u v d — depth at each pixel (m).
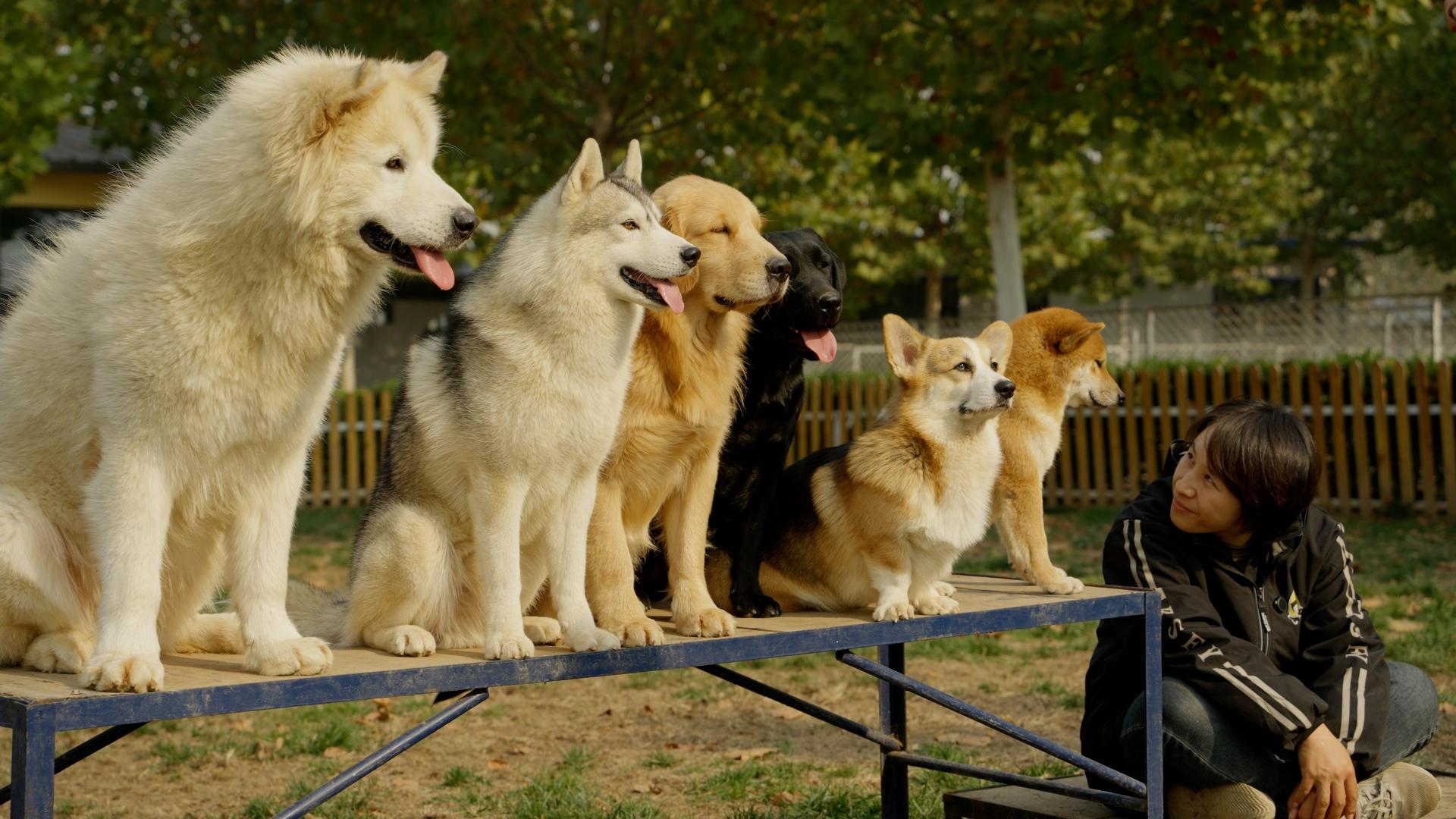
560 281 3.15
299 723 6.99
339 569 11.93
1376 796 3.75
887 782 4.79
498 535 3.16
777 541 4.33
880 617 3.75
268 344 2.91
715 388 3.81
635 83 14.46
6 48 10.49
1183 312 27.59
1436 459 13.91
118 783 5.93
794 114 13.70
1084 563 11.13
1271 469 3.70
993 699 7.20
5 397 3.08
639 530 3.94
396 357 31.47
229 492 3.02
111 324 2.84
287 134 2.83
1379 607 8.97
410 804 5.54
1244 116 13.77
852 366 29.45
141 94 15.23
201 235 2.82
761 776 5.82
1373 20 13.87
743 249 3.83
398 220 2.92
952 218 33.50
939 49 12.20
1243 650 3.75
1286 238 40.44
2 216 22.08
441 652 3.32
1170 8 12.12
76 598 3.14
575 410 3.19
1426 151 29.44
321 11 13.46
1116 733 4.04
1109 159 30.83
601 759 6.22
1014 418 4.70
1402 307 22.86
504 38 14.14
